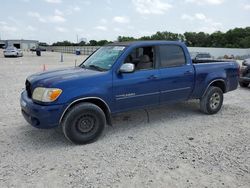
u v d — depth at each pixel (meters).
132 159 4.24
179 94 5.99
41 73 5.24
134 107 5.36
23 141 4.97
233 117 6.57
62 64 24.98
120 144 4.86
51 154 4.43
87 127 4.82
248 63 10.65
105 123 5.04
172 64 5.83
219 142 4.96
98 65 5.38
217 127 5.82
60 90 4.46
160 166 4.01
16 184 3.51
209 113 6.71
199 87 6.32
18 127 5.71
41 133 5.38
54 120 4.49
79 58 38.03
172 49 5.84
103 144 4.86
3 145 4.77
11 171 3.85
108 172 3.83
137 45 5.33
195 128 5.74
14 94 9.15
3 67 20.31
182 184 3.52
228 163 4.11
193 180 3.62
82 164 4.07
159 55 5.62
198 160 4.21
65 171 3.86
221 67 6.73
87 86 4.70
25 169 3.91
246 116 6.67
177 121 6.21
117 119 6.33
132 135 5.32
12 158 4.26
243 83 10.95
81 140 4.77
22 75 14.77
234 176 3.73
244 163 4.12
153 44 5.56
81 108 4.65
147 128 5.73
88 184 3.52
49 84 4.48
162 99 5.73
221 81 6.76
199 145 4.81
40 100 4.47
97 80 4.80
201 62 7.03
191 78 6.09
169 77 5.68
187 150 4.59
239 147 4.73
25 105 4.73
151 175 3.75
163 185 3.50
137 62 5.35
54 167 3.98
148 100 5.50
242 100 8.57
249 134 5.39
